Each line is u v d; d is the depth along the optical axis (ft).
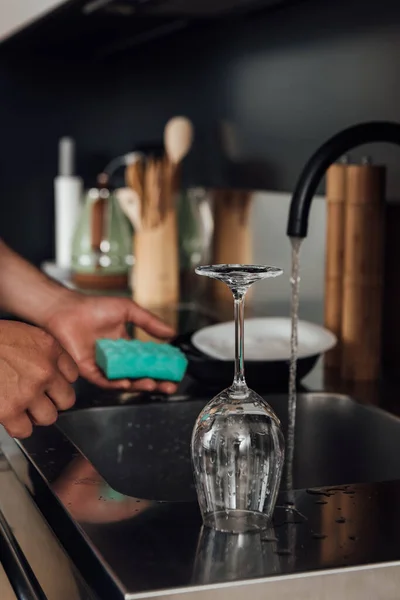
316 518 2.87
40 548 3.14
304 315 6.14
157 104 9.03
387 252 5.17
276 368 4.61
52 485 3.20
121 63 9.83
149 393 4.71
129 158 8.55
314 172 3.73
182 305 7.62
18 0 7.32
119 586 2.39
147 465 4.47
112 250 7.95
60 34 8.25
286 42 6.50
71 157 9.33
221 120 7.72
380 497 3.06
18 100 9.72
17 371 3.46
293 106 6.46
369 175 4.70
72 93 9.86
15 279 5.26
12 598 3.27
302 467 4.53
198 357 4.75
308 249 6.05
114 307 5.13
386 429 4.25
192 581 2.41
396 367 5.16
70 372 3.68
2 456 3.94
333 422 4.57
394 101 5.20
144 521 2.85
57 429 3.95
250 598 2.42
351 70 5.65
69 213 9.24
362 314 4.83
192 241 7.73
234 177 7.54
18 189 9.82
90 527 2.79
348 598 2.49
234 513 2.75
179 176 7.41
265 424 2.74
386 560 2.54
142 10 6.61
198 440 2.76
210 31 7.77
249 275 2.69
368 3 5.40
